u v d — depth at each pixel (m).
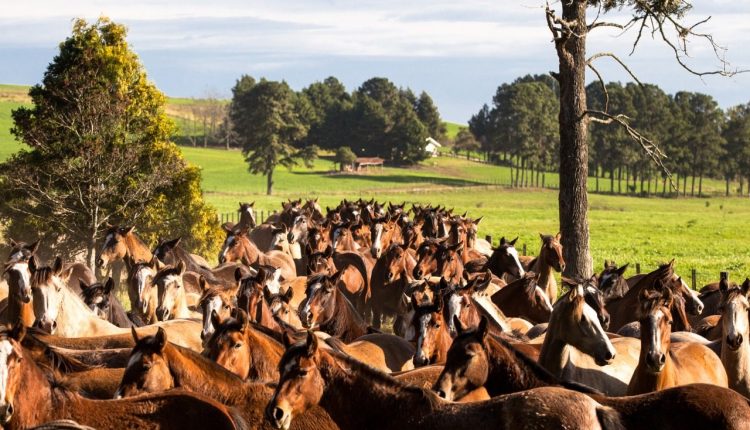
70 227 31.27
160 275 15.86
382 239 27.56
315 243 27.42
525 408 7.51
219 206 89.88
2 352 7.90
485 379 8.91
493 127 195.25
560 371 10.98
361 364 8.31
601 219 94.50
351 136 184.38
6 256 31.23
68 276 16.28
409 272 23.20
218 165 154.38
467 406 7.89
